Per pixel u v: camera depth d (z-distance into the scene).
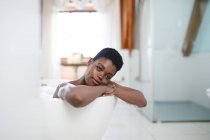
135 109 3.07
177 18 2.92
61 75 3.40
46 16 3.39
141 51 3.02
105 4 3.50
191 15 2.91
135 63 3.34
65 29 3.46
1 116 0.75
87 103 0.88
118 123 2.29
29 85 0.78
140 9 3.12
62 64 3.38
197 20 2.89
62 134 0.97
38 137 0.86
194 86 2.97
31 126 0.81
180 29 2.93
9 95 0.75
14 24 0.73
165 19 2.88
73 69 3.38
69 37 3.48
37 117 0.84
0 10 0.71
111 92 1.04
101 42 3.53
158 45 2.92
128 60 3.55
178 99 3.01
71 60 3.34
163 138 1.79
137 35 3.28
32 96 0.80
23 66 0.76
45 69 3.36
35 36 0.77
